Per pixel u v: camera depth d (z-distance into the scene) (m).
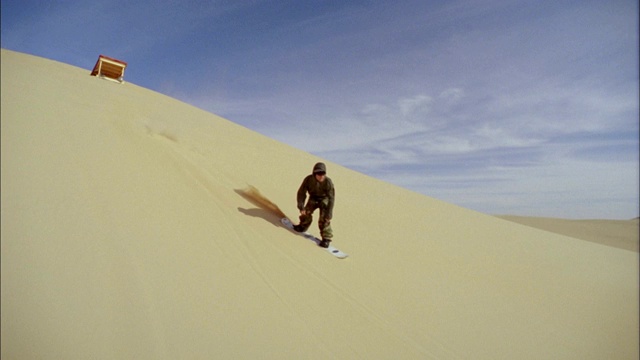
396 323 3.88
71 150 3.63
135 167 4.17
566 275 8.59
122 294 2.36
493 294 5.88
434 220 11.02
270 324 2.91
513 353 4.10
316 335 3.07
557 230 38.38
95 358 1.88
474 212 15.63
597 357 4.64
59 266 2.26
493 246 9.62
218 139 9.89
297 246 4.80
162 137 6.26
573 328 5.46
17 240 2.23
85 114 4.83
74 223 2.69
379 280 4.87
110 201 3.23
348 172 15.20
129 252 2.76
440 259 6.96
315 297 3.71
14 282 1.98
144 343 2.12
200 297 2.75
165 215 3.58
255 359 2.44
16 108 3.81
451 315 4.58
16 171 2.83
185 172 5.11
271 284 3.52
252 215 5.04
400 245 7.05
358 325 3.54
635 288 8.96
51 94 4.91
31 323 1.84
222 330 2.55
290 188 8.24
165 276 2.74
